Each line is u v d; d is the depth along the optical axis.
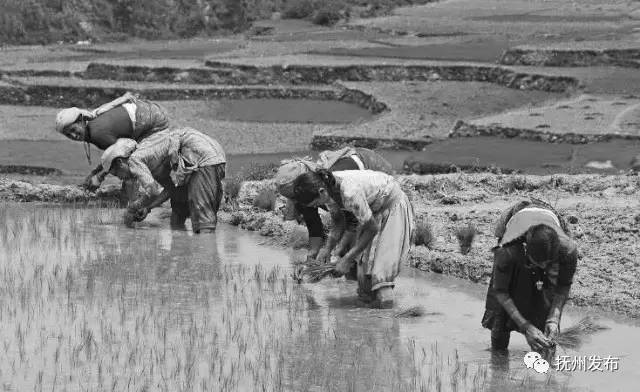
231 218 28.50
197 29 101.19
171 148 27.14
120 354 16.91
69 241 25.61
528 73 62.00
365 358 16.70
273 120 55.62
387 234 19.27
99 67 70.00
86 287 21.00
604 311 19.00
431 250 23.27
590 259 21.55
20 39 91.44
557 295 15.71
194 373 16.05
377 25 94.56
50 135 50.22
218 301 20.12
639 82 58.75
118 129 27.61
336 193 18.92
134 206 27.34
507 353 16.89
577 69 63.84
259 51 78.25
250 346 17.36
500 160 39.12
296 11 103.69
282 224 26.50
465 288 20.98
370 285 19.64
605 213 24.30
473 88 61.81
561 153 40.25
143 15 99.06
